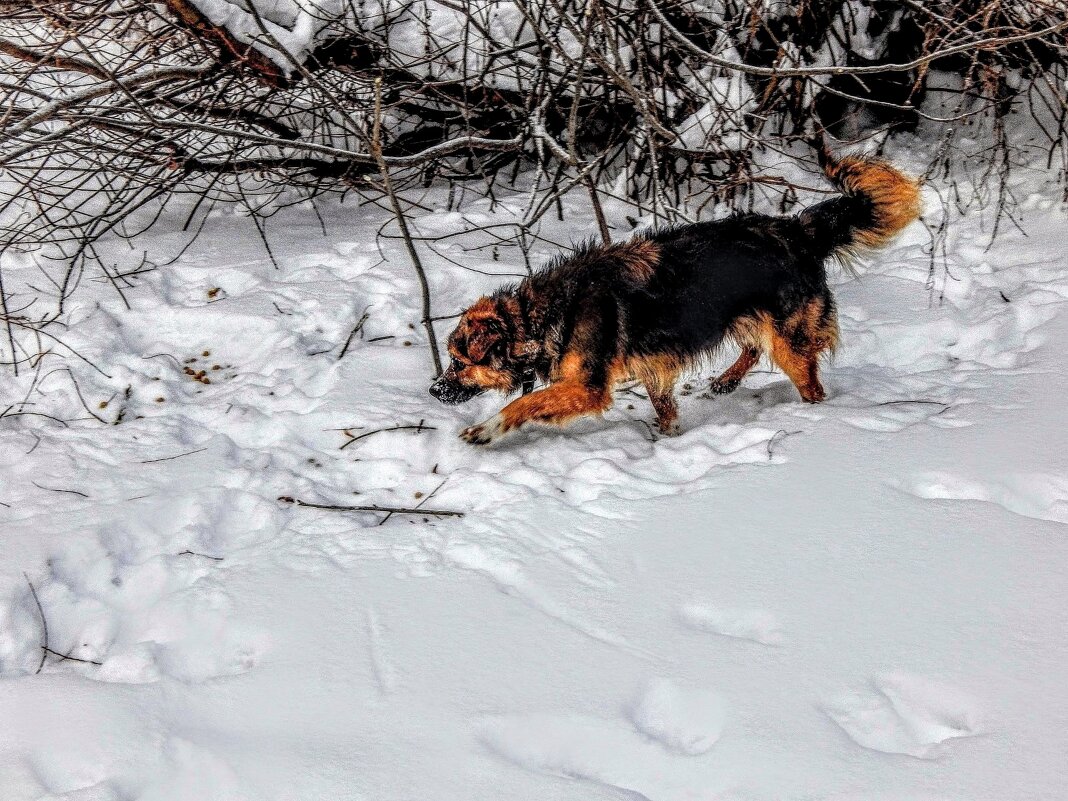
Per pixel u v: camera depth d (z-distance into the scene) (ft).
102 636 10.53
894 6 17.57
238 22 14.57
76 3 15.61
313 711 9.66
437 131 18.24
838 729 9.39
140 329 14.56
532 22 13.85
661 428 13.10
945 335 14.06
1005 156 16.38
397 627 10.27
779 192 16.66
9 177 16.60
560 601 10.45
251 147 16.66
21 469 12.19
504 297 12.91
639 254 12.76
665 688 9.73
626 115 17.56
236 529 11.66
